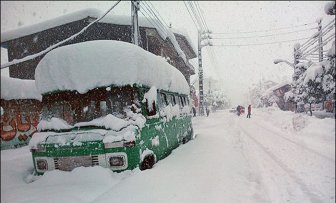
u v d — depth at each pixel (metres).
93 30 17.30
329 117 13.93
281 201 4.04
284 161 6.69
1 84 11.42
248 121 21.42
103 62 5.41
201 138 11.10
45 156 5.40
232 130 15.16
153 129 6.28
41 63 5.74
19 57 18.61
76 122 5.46
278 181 5.04
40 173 5.52
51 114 5.68
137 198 3.98
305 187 4.64
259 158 7.17
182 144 9.73
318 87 16.12
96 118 5.39
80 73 5.41
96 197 4.30
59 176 5.09
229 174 5.35
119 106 5.42
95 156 5.11
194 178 4.92
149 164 5.90
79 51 5.48
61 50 5.62
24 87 12.49
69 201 4.15
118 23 17.36
